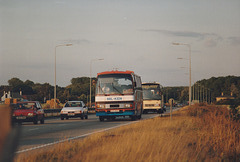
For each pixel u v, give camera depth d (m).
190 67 54.06
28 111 26.64
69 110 34.94
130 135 12.64
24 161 7.83
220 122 14.84
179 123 20.56
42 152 9.38
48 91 161.12
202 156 8.94
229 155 9.66
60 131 19.78
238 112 17.16
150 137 11.50
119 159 7.63
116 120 32.59
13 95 160.50
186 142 11.73
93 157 7.96
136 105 31.38
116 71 30.53
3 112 1.24
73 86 166.50
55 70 49.06
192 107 32.84
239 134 12.73
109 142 10.92
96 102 30.19
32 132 19.31
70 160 7.93
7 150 1.20
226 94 188.38
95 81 30.53
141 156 8.06
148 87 51.16
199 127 17.20
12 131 1.27
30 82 191.88
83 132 18.67
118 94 29.95
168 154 8.34
